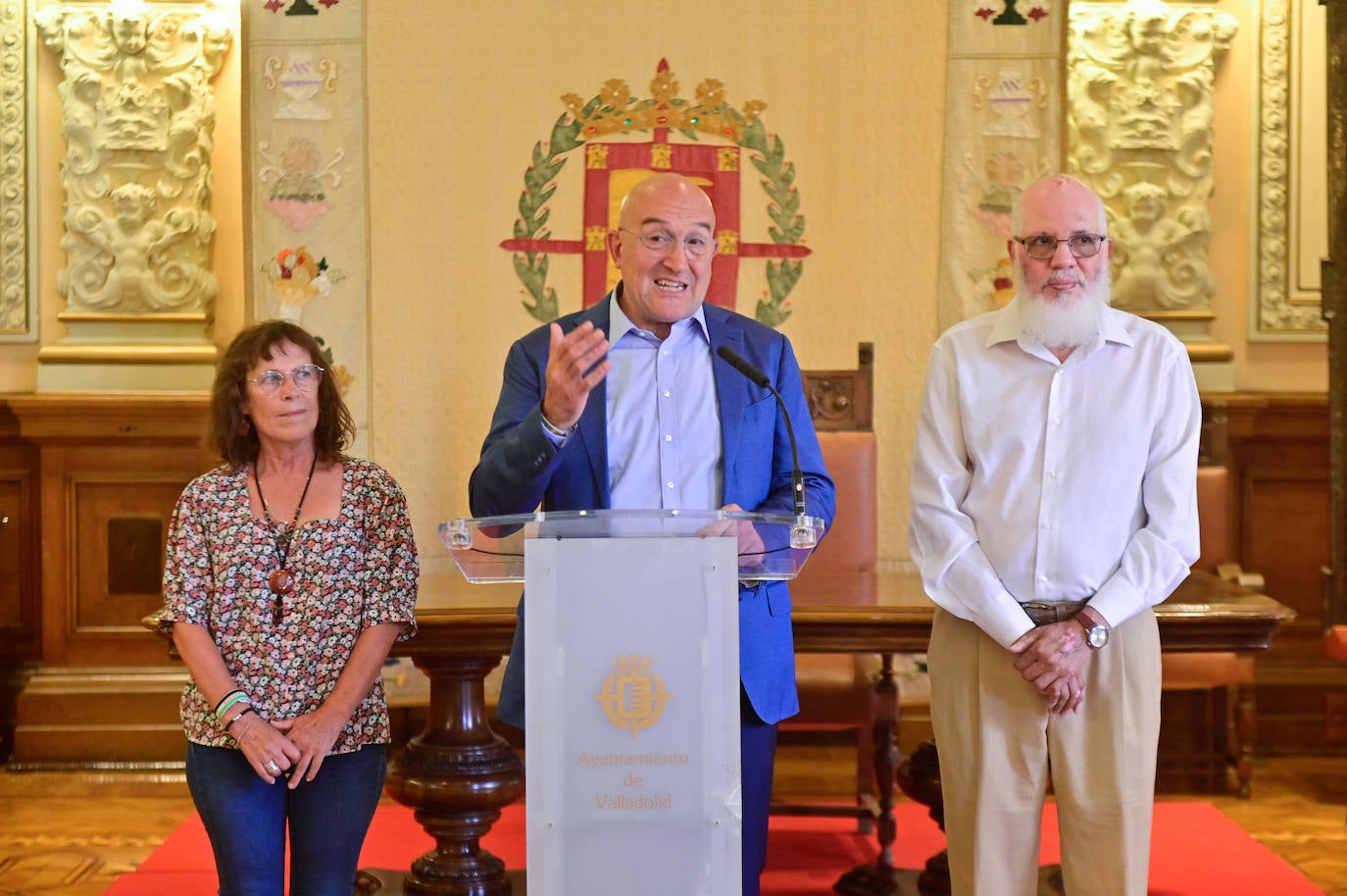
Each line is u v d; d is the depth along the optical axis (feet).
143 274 16.08
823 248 15.90
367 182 15.74
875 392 15.97
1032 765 8.26
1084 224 8.32
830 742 16.93
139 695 15.92
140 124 15.99
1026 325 8.38
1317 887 12.07
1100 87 16.28
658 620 6.25
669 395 8.09
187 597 7.74
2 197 16.16
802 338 15.93
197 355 16.08
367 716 7.93
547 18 15.74
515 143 15.78
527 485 7.25
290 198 15.71
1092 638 7.95
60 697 15.88
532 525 6.11
